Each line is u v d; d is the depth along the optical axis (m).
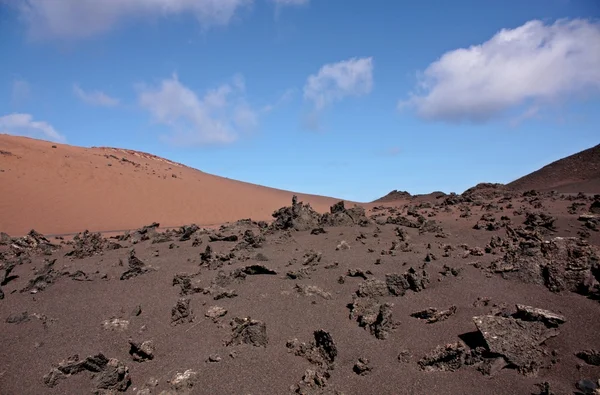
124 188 63.44
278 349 12.86
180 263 23.48
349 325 14.38
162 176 75.75
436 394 10.50
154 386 11.11
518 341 12.04
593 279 16.11
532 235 23.50
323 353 12.36
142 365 12.27
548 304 15.04
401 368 11.72
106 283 19.94
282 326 14.34
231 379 11.33
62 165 62.88
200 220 61.00
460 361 11.65
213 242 29.80
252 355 12.51
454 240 26.23
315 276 19.25
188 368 11.90
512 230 24.66
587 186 56.41
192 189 73.50
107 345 13.45
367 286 16.50
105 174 65.75
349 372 11.57
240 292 17.55
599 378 10.75
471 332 13.24
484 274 18.33
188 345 13.34
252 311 15.56
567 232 25.95
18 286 20.14
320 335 12.60
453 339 12.99
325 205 91.81
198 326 14.62
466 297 15.99
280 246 26.66
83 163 66.75
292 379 11.36
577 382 10.73
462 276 18.12
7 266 22.75
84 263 24.62
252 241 26.72
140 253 27.11
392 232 29.00
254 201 78.56
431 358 11.77
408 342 13.06
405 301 15.98
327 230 30.66
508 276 17.69
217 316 15.12
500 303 15.21
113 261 24.77
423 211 41.41
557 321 12.97
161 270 21.84
